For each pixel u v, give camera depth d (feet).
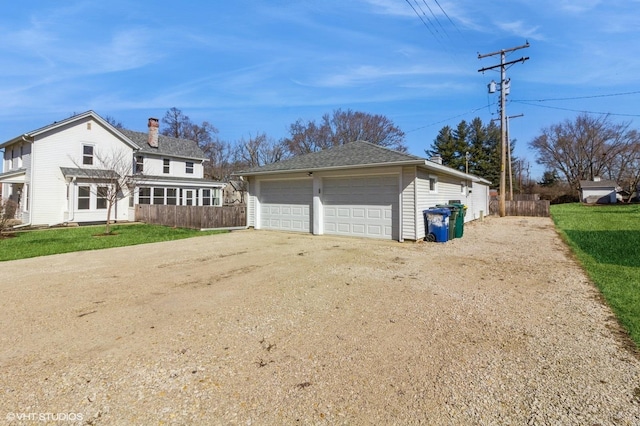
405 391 8.06
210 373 8.90
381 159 34.88
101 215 60.23
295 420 7.00
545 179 173.88
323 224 39.78
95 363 9.50
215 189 85.15
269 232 42.70
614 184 132.05
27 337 11.32
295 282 18.26
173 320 12.76
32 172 54.19
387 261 24.03
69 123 57.93
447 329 11.84
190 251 28.66
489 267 22.07
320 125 136.56
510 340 10.90
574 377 8.64
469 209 62.18
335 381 8.51
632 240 32.94
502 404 7.54
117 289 17.06
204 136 151.23
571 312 13.43
